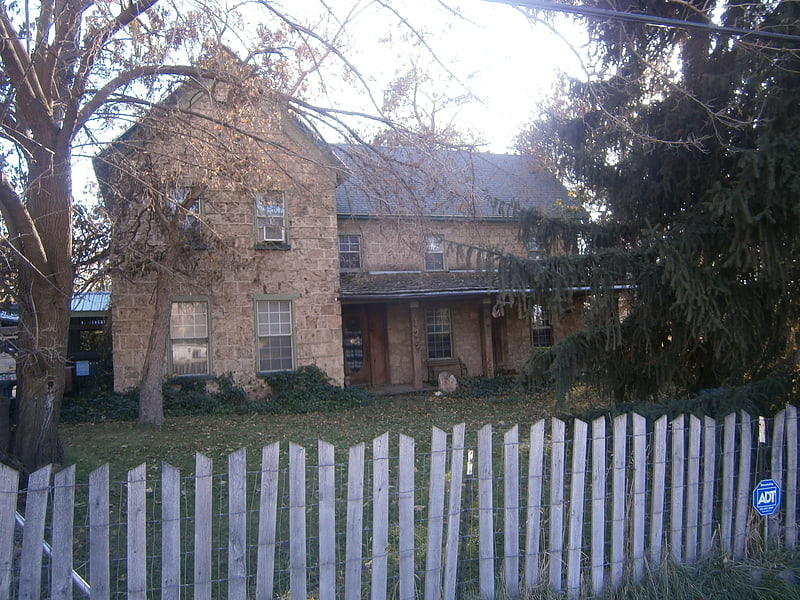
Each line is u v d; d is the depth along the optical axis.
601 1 7.19
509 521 4.12
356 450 3.78
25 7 7.20
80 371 17.23
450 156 9.24
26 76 6.92
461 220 10.46
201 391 15.35
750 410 5.67
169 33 8.18
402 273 18.77
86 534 5.93
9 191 6.73
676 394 7.90
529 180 18.41
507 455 4.14
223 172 10.07
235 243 15.45
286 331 16.34
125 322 14.98
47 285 7.63
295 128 14.45
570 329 19.45
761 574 4.62
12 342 7.83
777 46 6.07
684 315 6.64
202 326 15.66
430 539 3.94
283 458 9.20
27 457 7.63
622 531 4.39
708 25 5.25
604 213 8.43
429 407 15.50
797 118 5.75
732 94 6.61
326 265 16.66
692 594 4.35
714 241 6.36
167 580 3.40
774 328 6.69
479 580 4.12
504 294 6.55
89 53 7.25
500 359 20.23
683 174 7.23
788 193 5.49
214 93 9.11
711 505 4.68
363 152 9.27
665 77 6.67
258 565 3.56
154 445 10.54
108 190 11.34
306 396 15.85
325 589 3.68
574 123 7.61
